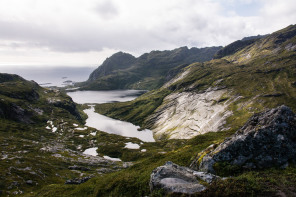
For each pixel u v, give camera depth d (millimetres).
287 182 18703
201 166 27250
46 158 98438
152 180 22516
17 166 75875
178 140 178500
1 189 57125
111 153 149375
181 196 18109
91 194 33281
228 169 24109
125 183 29281
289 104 168000
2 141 109812
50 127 191125
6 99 199875
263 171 21969
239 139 26062
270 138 24875
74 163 101000
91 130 199375
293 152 23062
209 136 58500
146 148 161750
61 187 44938
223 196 17312
